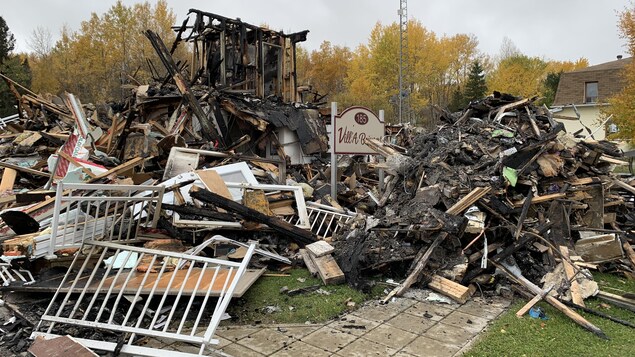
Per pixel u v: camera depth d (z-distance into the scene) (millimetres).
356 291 4969
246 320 4262
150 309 4168
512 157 5906
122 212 5070
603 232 5930
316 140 13586
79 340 3389
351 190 8836
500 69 44875
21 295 4289
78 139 8367
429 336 3971
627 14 17938
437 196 5633
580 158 6637
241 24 15594
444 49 44000
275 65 17125
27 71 33688
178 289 4059
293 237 5977
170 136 8633
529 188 5828
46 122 12047
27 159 9102
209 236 5820
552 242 5453
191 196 5652
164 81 13414
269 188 6938
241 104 12867
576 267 4988
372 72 39812
